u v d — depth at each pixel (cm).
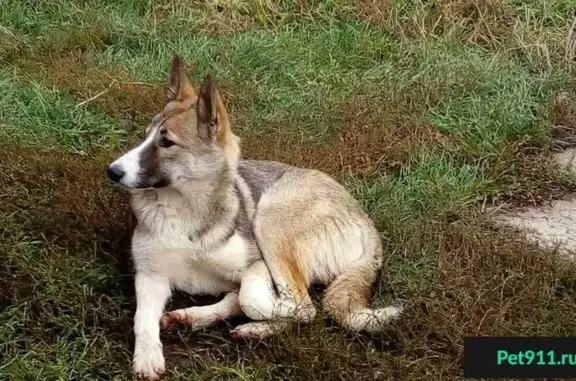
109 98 419
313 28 493
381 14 494
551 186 390
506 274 335
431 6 500
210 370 295
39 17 483
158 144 308
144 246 312
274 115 422
